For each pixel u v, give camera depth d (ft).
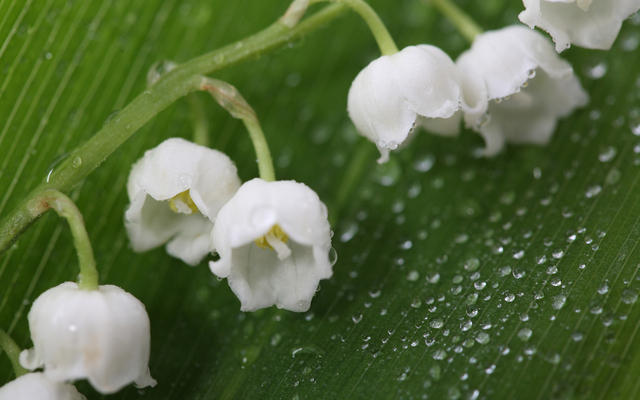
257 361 0.53
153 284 0.55
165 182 0.52
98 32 0.56
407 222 0.57
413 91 0.52
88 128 0.55
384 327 0.53
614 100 0.57
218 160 0.52
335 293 0.55
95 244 0.55
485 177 0.57
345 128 0.59
